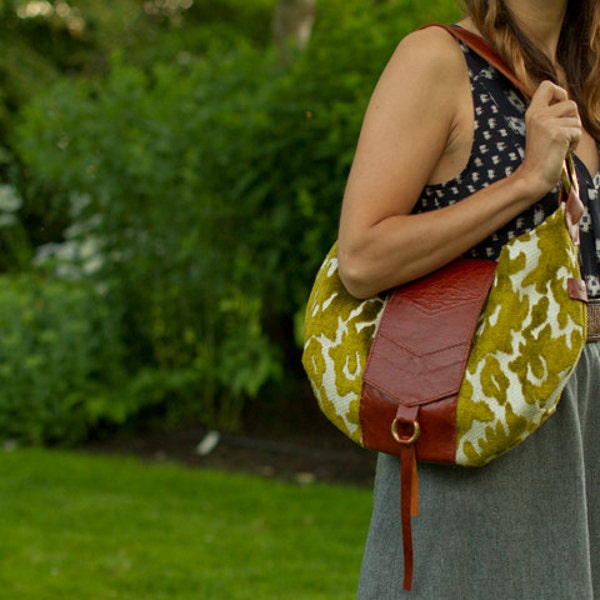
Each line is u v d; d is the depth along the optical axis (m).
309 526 5.15
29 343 7.20
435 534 1.79
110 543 4.75
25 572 4.30
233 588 4.17
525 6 1.95
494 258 1.79
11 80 13.74
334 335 1.84
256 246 6.78
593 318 1.89
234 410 7.28
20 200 8.21
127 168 6.88
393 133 1.79
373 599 1.85
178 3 15.77
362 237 1.77
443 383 1.71
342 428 1.82
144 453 6.91
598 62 2.02
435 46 1.81
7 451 6.88
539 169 1.70
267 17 14.88
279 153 6.39
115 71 7.31
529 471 1.79
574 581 1.80
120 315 7.30
